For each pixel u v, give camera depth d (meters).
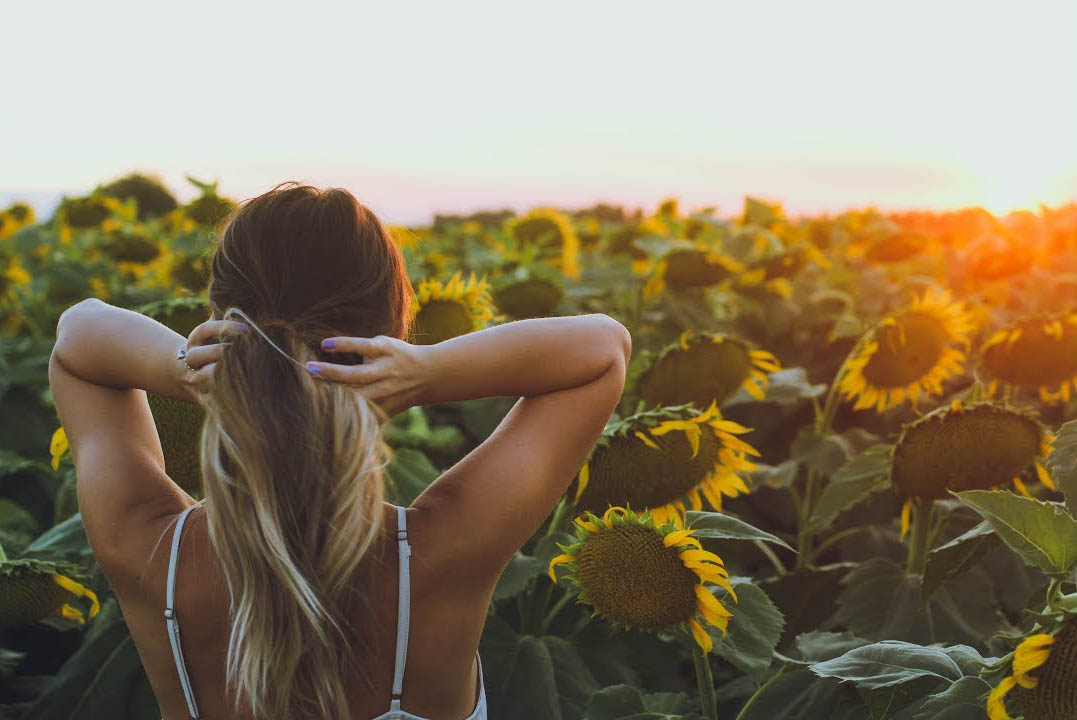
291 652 1.04
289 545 1.04
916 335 2.58
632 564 1.53
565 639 2.37
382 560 1.11
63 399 1.22
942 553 1.79
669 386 2.44
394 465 2.39
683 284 3.82
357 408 1.07
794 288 4.25
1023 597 2.47
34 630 2.62
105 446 1.18
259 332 1.09
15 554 2.51
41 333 4.96
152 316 2.03
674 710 1.99
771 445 3.62
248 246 1.13
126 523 1.13
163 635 1.11
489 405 3.49
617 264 4.74
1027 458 1.97
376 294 1.14
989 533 1.66
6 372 3.74
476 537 1.12
